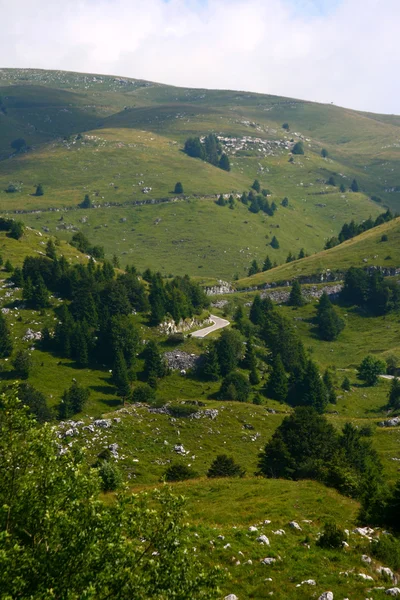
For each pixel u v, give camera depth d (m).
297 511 46.56
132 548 22.73
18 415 25.27
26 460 24.45
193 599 22.53
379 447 100.88
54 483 24.05
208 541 36.34
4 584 19.75
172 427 100.81
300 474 67.69
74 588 21.05
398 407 153.25
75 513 23.02
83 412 136.75
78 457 26.25
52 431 26.09
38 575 21.09
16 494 23.61
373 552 36.22
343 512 48.25
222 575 23.53
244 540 36.97
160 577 22.66
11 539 21.72
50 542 22.27
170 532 23.67
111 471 56.56
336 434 84.25
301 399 157.50
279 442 74.19
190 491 54.62
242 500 50.44
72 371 160.25
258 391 161.62
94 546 21.27
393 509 44.09
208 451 94.62
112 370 161.38
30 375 152.12
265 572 32.28
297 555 34.78
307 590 29.67
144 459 87.69
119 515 23.16
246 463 92.25
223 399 150.50
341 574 31.97
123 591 21.77
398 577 32.66
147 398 143.00
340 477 59.12
